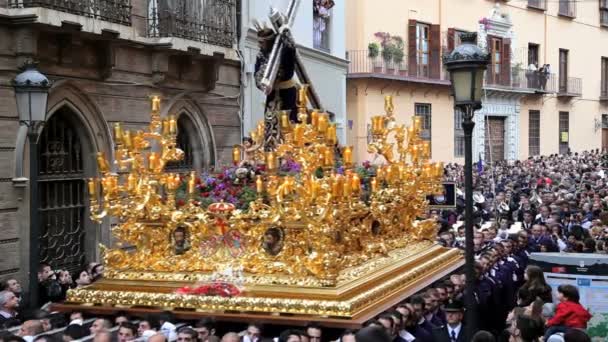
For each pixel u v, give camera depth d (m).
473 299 8.80
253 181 10.46
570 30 46.03
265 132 11.12
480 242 14.35
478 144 38.44
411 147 12.93
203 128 17.22
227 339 7.63
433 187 13.49
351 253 10.16
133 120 15.02
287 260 9.36
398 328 8.43
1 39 12.07
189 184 10.04
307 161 9.31
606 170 34.84
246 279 9.34
